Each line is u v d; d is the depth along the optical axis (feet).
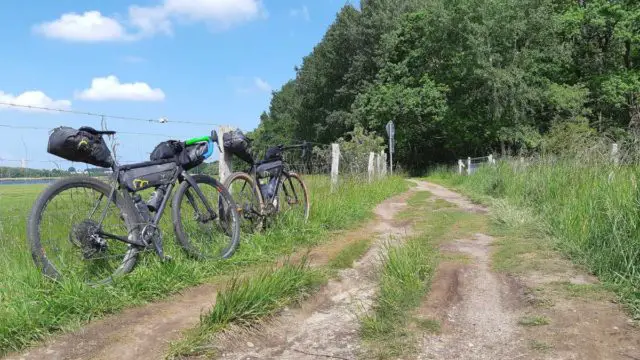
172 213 15.20
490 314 12.10
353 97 140.46
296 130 169.17
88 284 12.17
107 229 13.37
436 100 107.55
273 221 20.65
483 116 107.65
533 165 36.14
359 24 139.03
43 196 12.34
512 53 103.30
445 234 22.31
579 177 26.40
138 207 14.20
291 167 34.30
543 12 102.32
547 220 22.34
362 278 15.39
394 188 49.55
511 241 19.89
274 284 12.60
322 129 145.69
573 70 117.39
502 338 10.66
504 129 101.71
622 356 9.56
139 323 11.10
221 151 20.15
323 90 150.51
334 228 23.57
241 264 16.16
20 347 9.82
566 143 36.60
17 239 13.79
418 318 11.65
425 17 112.37
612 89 102.58
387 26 132.05
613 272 13.98
